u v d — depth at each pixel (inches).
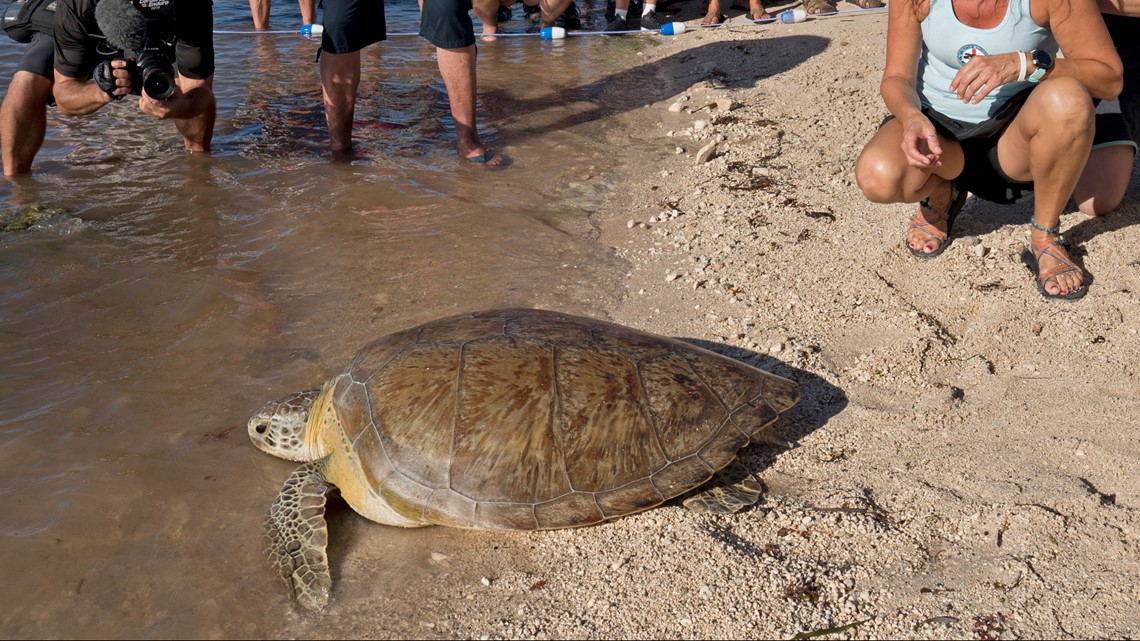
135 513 91.6
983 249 117.6
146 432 100.6
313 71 208.5
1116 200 114.4
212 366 110.0
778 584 82.1
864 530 86.3
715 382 93.4
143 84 140.3
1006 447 93.2
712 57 215.9
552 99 196.1
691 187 152.1
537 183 156.3
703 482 88.6
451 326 96.4
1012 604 78.1
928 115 107.4
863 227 129.9
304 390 104.6
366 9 155.9
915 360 104.5
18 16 150.8
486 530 90.2
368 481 89.5
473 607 83.2
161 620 82.5
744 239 132.7
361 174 157.9
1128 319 104.3
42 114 152.2
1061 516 85.3
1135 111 113.0
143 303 121.1
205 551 88.3
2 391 105.3
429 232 138.6
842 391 102.4
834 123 167.8
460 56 156.7
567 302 120.8
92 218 141.0
